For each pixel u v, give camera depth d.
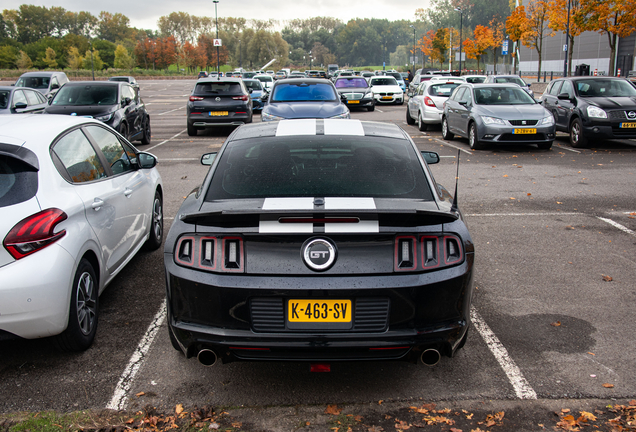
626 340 3.67
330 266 2.65
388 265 2.69
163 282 4.77
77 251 3.31
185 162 11.60
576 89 13.44
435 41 70.69
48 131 3.64
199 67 128.00
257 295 2.66
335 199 2.90
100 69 121.44
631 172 9.84
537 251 5.56
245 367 3.36
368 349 2.69
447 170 10.37
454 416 2.83
